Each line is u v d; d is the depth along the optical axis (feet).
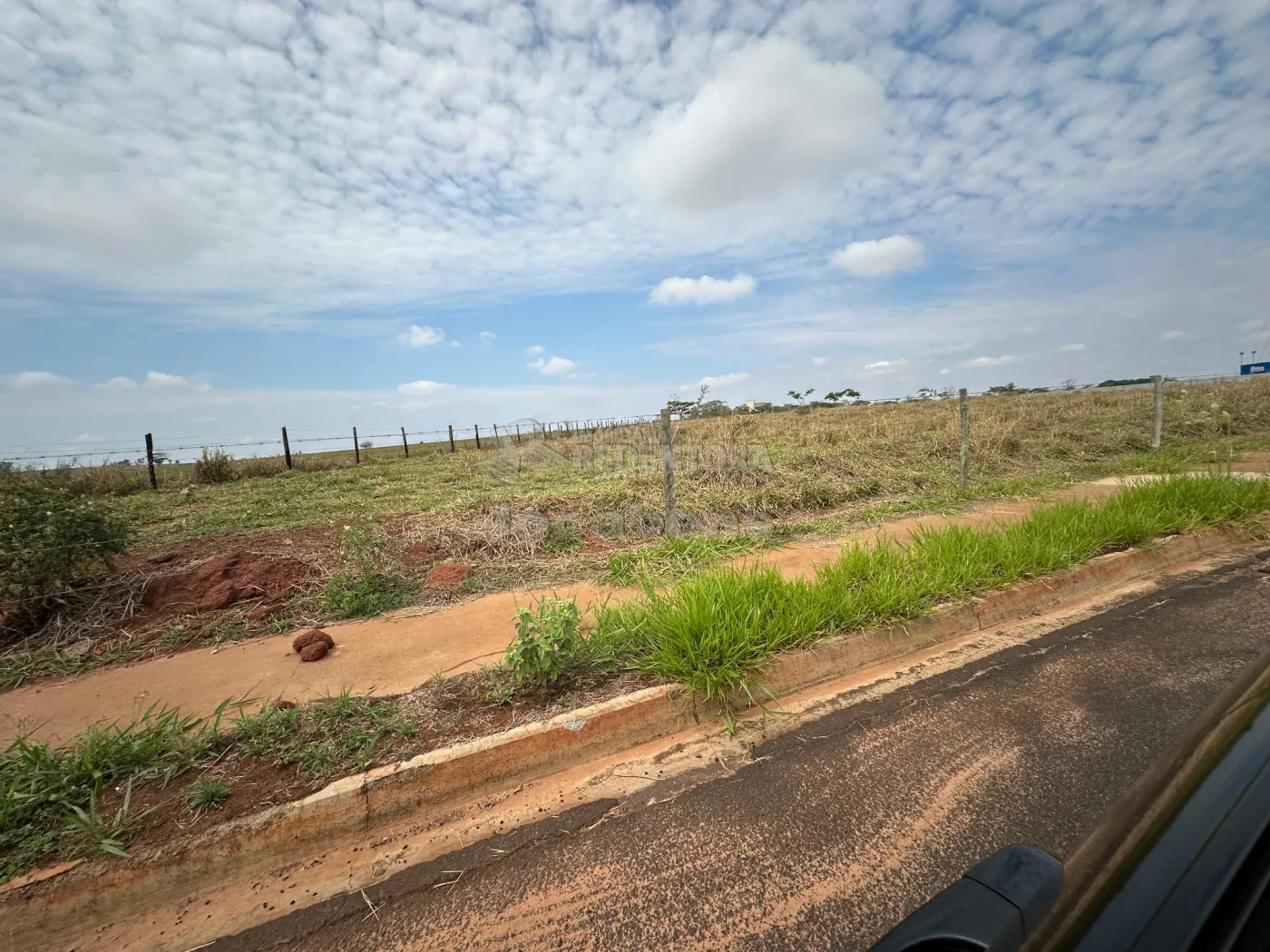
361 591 16.60
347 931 6.35
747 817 7.74
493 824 7.97
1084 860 3.77
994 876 4.00
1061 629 13.44
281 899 6.88
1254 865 3.10
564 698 10.20
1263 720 3.96
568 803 8.30
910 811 7.64
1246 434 46.09
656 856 7.14
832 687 11.25
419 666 12.27
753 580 13.15
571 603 11.11
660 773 8.89
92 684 12.20
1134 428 46.37
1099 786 7.94
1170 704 9.97
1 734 10.23
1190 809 3.58
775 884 6.57
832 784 8.31
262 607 16.03
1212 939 2.87
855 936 5.85
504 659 11.70
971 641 13.07
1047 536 17.30
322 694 11.16
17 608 14.78
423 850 7.56
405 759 8.56
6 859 6.91
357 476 47.09
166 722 9.45
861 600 13.00
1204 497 20.94
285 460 58.29
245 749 8.98
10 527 14.56
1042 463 36.70
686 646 10.63
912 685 11.19
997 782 8.15
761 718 10.27
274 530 23.97
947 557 15.31
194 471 50.47
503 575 18.61
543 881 6.87
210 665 12.84
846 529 22.53
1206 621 13.48
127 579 16.83
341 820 7.79
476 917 6.42
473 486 37.19
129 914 6.75
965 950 3.55
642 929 6.09
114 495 37.06
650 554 19.15
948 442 39.01
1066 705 10.09
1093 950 2.97
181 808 7.73
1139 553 17.40
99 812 7.64
